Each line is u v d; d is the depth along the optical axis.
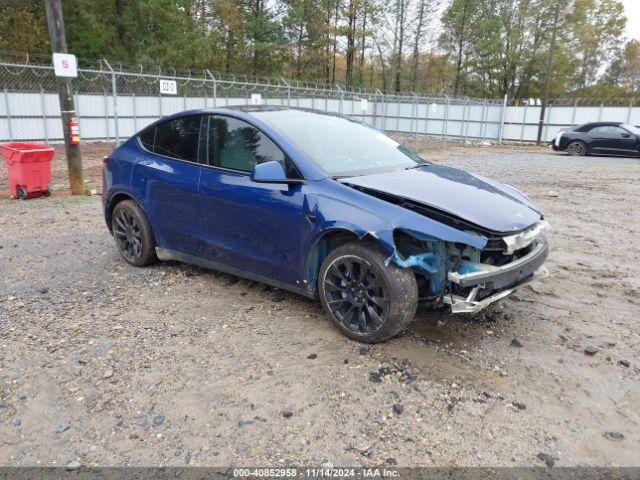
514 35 48.22
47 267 5.64
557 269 5.89
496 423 3.03
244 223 4.36
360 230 3.60
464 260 3.66
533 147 28.42
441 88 56.84
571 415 3.12
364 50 53.41
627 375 3.58
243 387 3.33
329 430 2.93
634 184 12.70
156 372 3.50
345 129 4.87
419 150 24.30
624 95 56.31
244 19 41.91
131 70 31.72
